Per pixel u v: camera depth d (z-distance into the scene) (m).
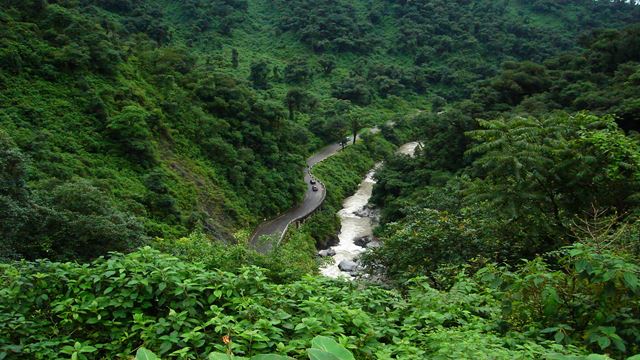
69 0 44.41
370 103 78.38
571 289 4.71
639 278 4.36
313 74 85.94
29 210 14.20
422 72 88.88
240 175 37.50
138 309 4.79
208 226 29.77
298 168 45.91
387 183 41.22
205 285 5.06
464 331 4.80
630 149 10.14
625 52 40.47
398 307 5.34
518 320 4.98
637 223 8.28
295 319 4.62
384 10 114.12
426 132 44.53
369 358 4.16
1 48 30.09
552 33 100.88
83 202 16.64
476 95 42.84
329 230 37.88
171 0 101.44
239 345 3.69
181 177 32.84
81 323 4.75
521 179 10.23
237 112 42.81
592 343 4.30
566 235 10.32
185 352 3.61
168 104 37.94
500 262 11.05
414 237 12.59
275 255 12.61
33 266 5.30
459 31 102.38
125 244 15.75
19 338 4.54
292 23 101.62
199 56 79.06
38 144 25.72
